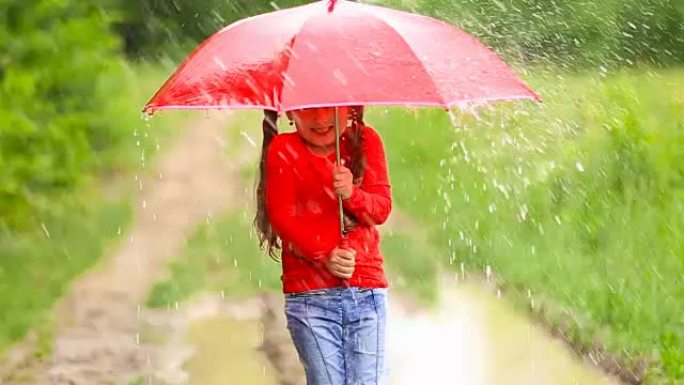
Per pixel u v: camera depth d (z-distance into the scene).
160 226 23.38
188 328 16.16
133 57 77.69
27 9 23.44
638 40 51.72
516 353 14.94
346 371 9.65
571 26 50.12
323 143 9.59
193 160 34.22
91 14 28.67
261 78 8.77
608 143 23.69
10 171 20.73
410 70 8.77
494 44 49.72
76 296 17.72
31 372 14.11
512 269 18.34
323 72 8.69
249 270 19.05
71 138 24.62
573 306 16.22
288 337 15.73
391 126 33.94
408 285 18.19
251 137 41.00
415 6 47.09
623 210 20.17
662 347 14.16
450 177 25.52
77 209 23.52
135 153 32.97
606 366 14.26
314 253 9.43
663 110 27.38
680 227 19.03
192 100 8.83
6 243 19.94
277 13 9.52
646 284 16.38
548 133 29.06
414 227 22.36
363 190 9.74
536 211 21.33
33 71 23.28
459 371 14.33
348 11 9.29
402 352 15.09
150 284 18.56
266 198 9.64
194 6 80.19
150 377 14.06
